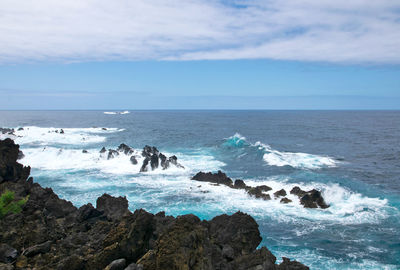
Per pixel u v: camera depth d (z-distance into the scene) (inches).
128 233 546.0
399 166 2037.4
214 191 1371.8
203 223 642.2
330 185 1473.9
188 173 1727.4
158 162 1815.9
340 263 794.2
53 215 762.2
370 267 774.5
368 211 1140.5
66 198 1257.4
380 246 880.3
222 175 1544.0
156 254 461.4
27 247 596.7
